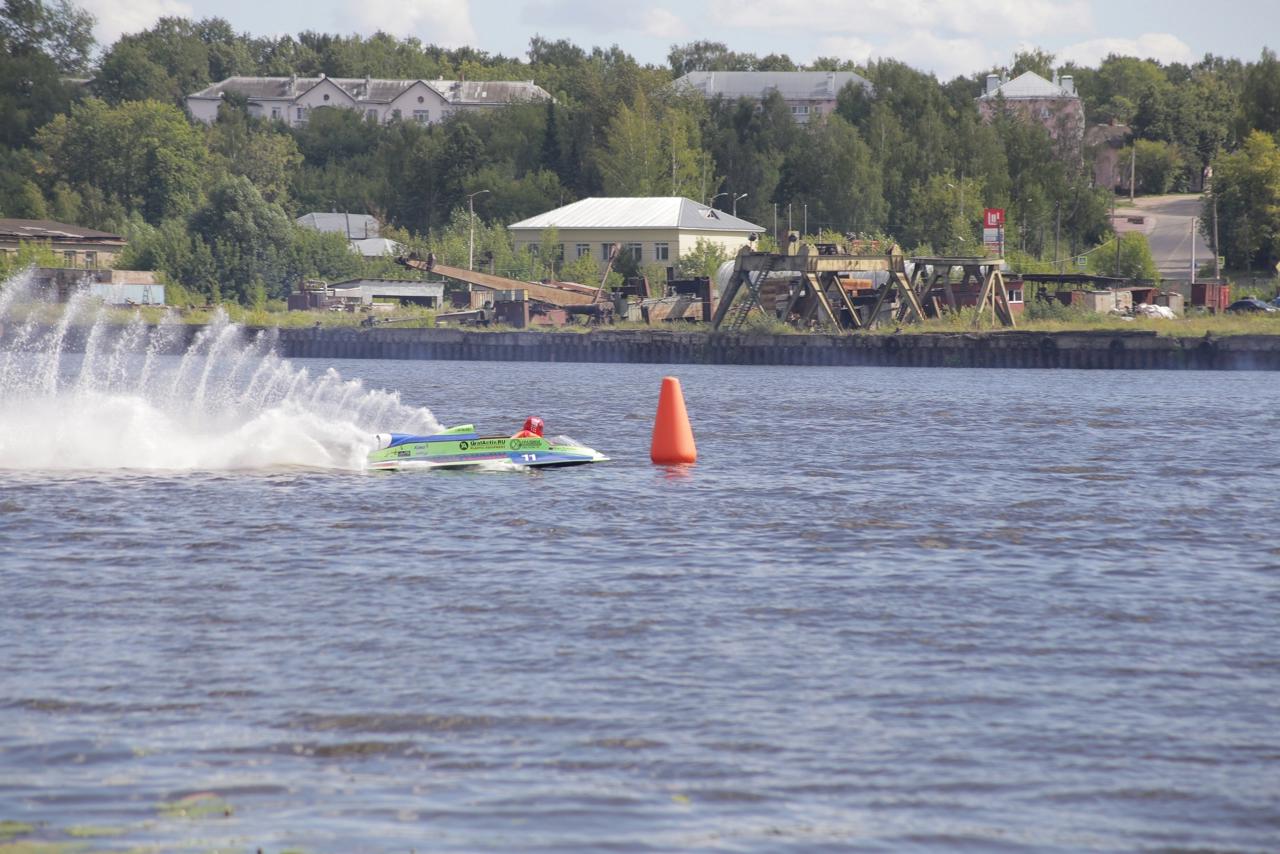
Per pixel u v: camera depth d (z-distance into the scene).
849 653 67.56
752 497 115.00
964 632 71.44
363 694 60.97
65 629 70.88
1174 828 48.25
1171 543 95.81
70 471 122.31
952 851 46.56
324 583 81.62
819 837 47.47
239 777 52.16
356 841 47.00
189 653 66.81
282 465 127.88
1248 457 146.50
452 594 79.06
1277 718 58.47
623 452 147.75
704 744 55.50
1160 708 59.72
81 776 52.12
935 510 109.19
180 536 95.00
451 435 129.88
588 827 48.12
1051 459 143.88
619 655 67.00
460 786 51.47
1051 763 53.72
